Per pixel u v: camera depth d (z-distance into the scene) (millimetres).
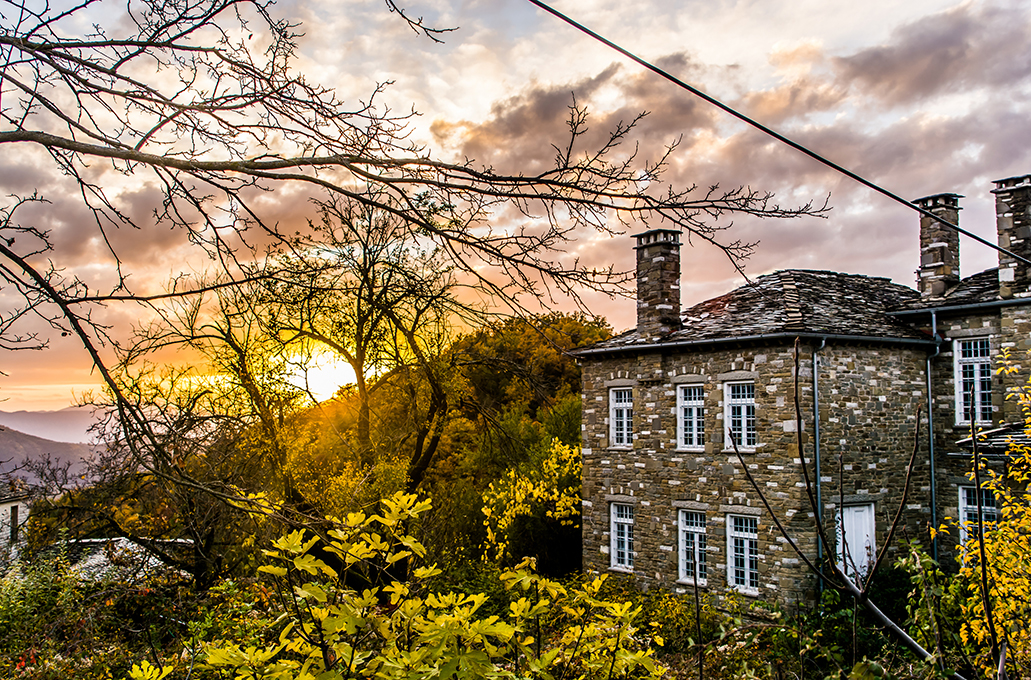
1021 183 17250
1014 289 17297
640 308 20766
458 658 3113
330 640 3189
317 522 3543
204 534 13375
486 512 22141
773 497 17344
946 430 18688
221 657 3215
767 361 17656
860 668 3561
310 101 3705
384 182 3572
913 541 4914
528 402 30469
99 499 18594
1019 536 8773
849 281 21906
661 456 20016
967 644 7648
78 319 3293
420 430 17688
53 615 14516
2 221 3406
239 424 8320
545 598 4020
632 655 3811
